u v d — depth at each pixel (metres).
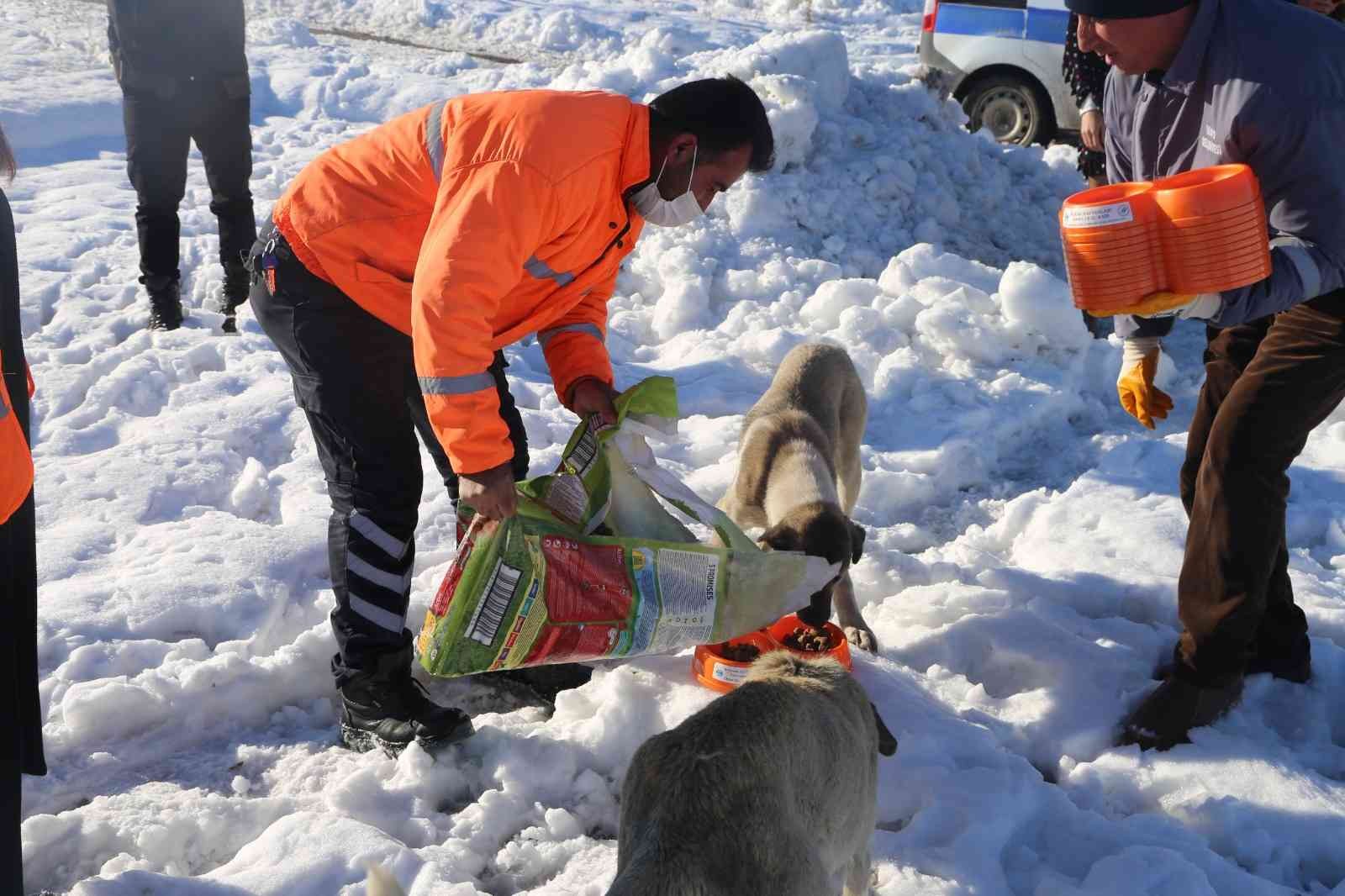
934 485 5.34
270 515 4.77
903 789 3.28
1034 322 6.34
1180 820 3.30
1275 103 3.05
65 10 13.76
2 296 2.51
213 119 5.84
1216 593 3.50
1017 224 8.49
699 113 2.85
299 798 3.19
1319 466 5.35
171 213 6.02
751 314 6.66
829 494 4.00
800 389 4.56
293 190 3.13
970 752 3.45
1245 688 3.86
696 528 4.68
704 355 6.33
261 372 5.81
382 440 3.27
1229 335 3.76
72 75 10.73
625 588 2.97
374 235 3.02
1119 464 5.32
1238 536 3.44
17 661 2.60
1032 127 10.76
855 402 4.86
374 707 3.42
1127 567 4.52
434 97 10.99
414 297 2.72
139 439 5.09
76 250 7.08
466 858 3.00
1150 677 3.92
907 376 6.05
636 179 2.88
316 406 3.22
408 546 3.41
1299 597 4.29
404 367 3.30
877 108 8.71
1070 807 3.27
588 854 3.07
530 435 5.34
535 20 14.55
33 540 2.61
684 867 2.21
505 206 2.71
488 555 2.90
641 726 3.49
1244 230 2.95
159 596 3.93
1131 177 3.71
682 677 3.73
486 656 2.96
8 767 2.48
